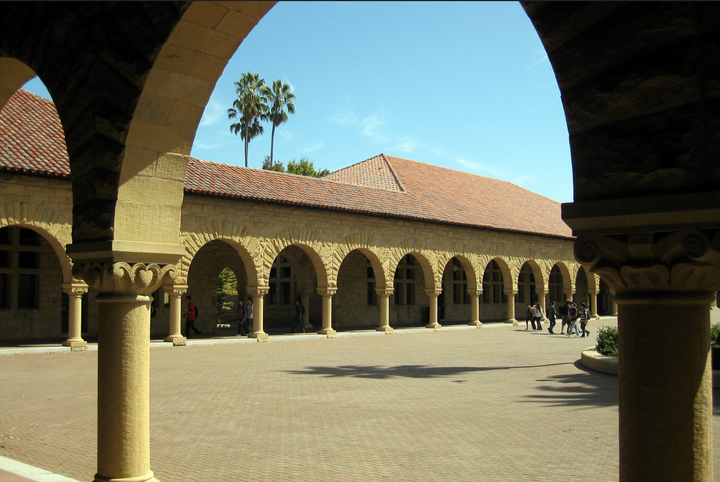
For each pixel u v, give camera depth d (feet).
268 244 80.07
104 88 16.39
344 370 51.70
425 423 31.01
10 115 70.23
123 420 16.53
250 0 14.46
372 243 92.89
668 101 8.87
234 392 40.09
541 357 62.34
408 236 98.17
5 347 62.23
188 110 16.85
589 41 9.56
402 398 38.29
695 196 8.71
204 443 26.91
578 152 10.00
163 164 17.15
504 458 24.43
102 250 16.46
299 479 21.75
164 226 17.33
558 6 9.82
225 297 120.37
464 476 22.02
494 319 133.28
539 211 136.87
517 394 39.81
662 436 9.60
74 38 17.35
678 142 8.84
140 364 16.93
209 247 90.68
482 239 111.04
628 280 9.90
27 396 37.73
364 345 75.20
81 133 17.25
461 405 35.91
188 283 88.28
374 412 33.83
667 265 9.50
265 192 80.53
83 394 38.40
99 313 17.03
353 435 28.45
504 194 138.21
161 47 15.16
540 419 31.94
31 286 74.13
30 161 62.08
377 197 99.45
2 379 44.37
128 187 16.60
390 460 24.21
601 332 58.23
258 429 29.63
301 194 85.97
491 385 43.68
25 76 21.57
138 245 16.66
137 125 16.19
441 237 103.45
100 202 16.78
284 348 70.28
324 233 86.69
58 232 63.67
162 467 23.21
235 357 60.59
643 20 8.88
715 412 33.30
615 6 9.21
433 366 54.80
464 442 27.09
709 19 8.36
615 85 9.33
